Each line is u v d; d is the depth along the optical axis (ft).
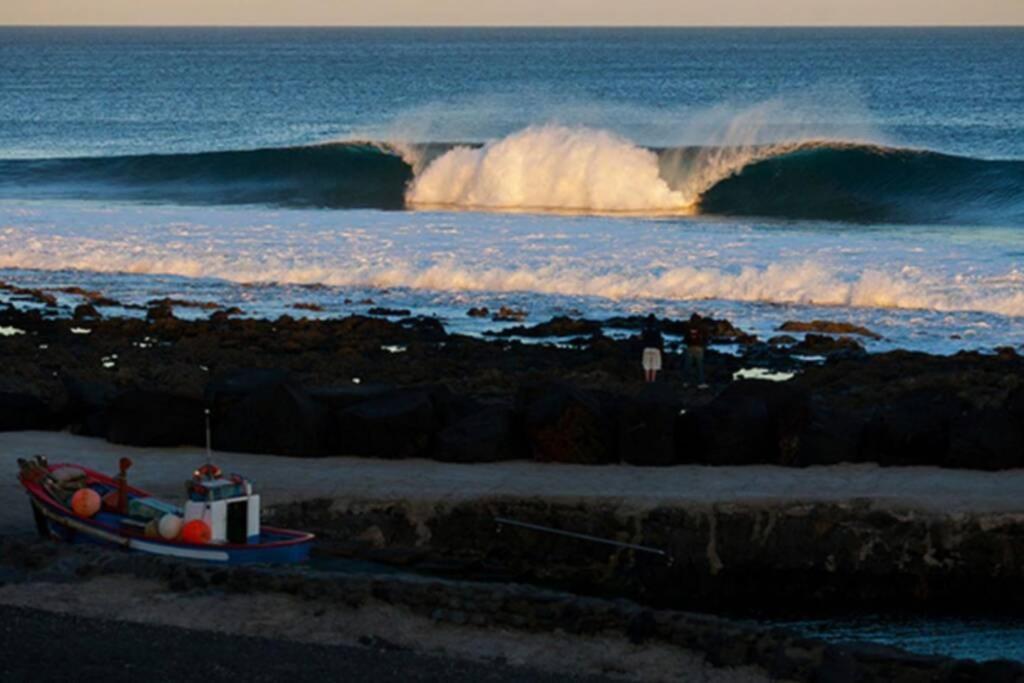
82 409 213.66
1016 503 170.91
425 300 343.67
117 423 201.77
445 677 127.24
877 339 299.38
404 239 417.90
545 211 489.26
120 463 165.07
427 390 205.98
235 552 155.43
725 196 503.20
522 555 171.42
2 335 291.38
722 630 137.69
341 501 173.17
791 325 307.78
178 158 558.56
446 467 190.60
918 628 160.15
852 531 168.14
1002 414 192.24
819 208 490.49
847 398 237.45
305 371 262.26
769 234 428.15
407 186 533.14
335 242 414.41
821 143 511.40
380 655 132.36
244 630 138.31
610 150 502.38
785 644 135.74
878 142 626.23
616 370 263.90
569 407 192.85
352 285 362.53
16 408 212.64
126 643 131.44
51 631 133.90
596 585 169.89
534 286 355.97
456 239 417.08
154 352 278.26
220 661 127.85
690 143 537.65
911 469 190.19
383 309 328.08
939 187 490.90
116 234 434.30
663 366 270.26
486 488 177.68
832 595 168.86
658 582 168.96
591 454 192.54
